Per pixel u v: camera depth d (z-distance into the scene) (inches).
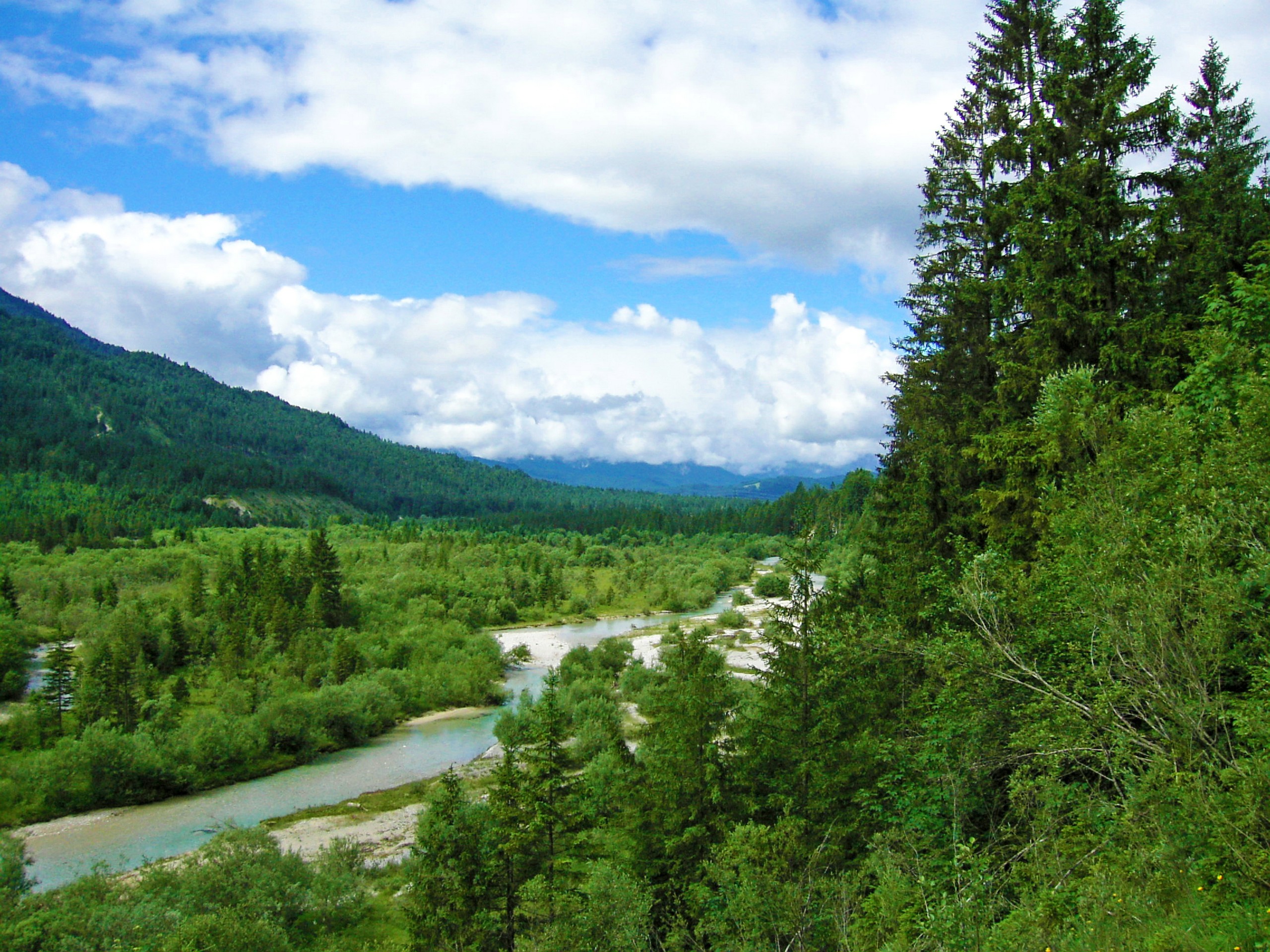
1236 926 239.8
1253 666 283.9
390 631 2987.2
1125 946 258.1
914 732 535.2
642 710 1894.7
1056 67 761.6
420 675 2359.7
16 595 3240.7
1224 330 456.8
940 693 444.1
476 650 2645.2
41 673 2386.8
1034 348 673.6
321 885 1021.2
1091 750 331.3
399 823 1397.6
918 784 475.2
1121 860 292.7
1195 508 328.2
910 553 850.1
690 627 3294.8
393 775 1680.6
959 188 878.4
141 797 1530.5
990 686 403.2
